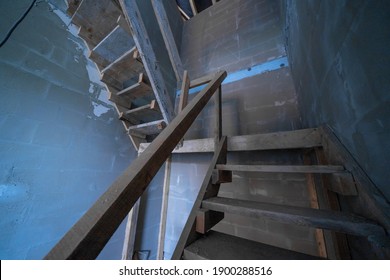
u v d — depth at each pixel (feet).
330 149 3.12
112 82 6.29
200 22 10.61
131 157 6.86
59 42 5.04
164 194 7.55
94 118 5.78
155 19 9.60
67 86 5.12
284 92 6.34
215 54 8.97
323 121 3.54
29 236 4.01
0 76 3.84
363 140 2.14
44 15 4.75
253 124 6.61
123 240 6.19
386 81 1.66
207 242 2.60
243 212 2.55
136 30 5.00
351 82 2.24
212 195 3.43
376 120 1.85
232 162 6.32
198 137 7.86
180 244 2.49
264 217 2.39
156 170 1.60
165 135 1.87
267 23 7.83
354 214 2.21
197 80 5.87
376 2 1.68
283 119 6.09
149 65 5.36
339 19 2.35
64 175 4.79
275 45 7.19
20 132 4.05
